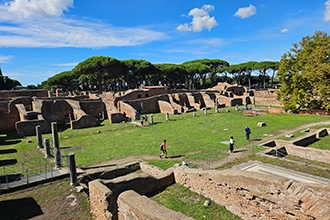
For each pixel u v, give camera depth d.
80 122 38.84
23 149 26.89
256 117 40.34
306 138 23.86
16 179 16.95
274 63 92.12
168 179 15.31
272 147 22.53
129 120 42.81
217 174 12.49
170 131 32.84
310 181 14.44
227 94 67.69
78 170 18.31
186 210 12.43
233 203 11.77
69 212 12.91
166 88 63.91
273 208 10.05
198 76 105.00
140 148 24.97
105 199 10.66
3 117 38.59
